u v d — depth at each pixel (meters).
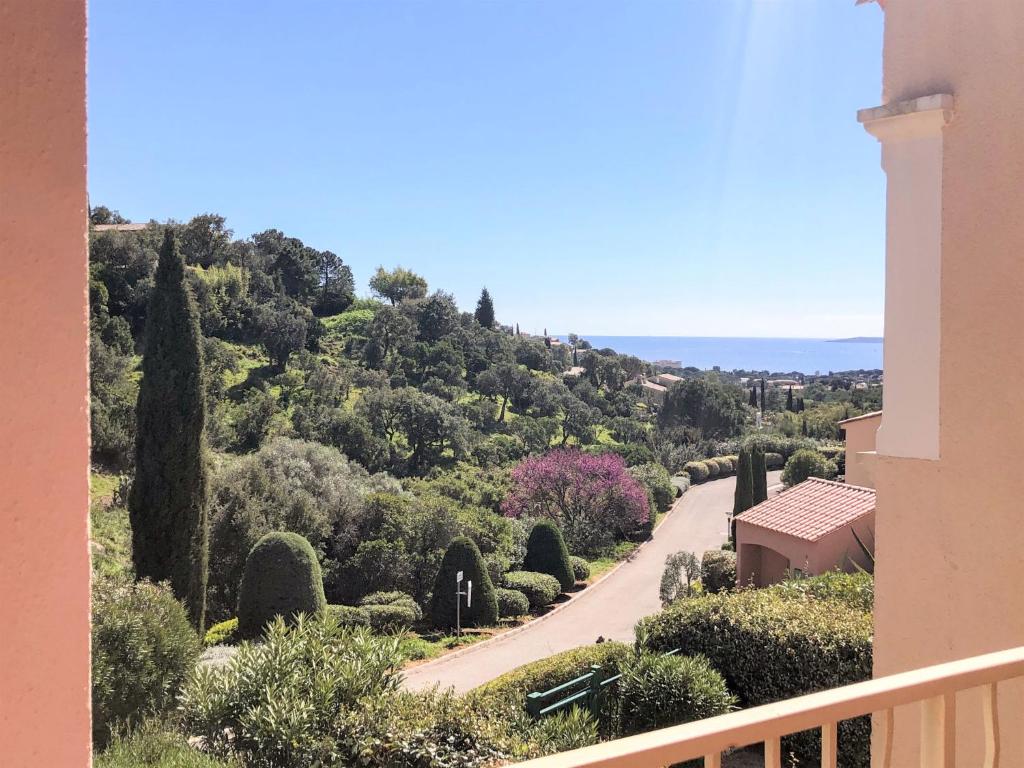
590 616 17.62
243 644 6.24
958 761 2.07
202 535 12.35
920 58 2.20
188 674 6.99
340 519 18.89
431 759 4.96
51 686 0.61
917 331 2.18
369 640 6.25
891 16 2.28
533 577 18.98
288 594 13.55
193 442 12.18
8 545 0.58
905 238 2.20
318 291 54.31
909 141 2.20
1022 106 1.97
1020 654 1.39
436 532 18.64
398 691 5.95
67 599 0.62
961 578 2.07
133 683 6.49
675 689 6.32
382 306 53.69
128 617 6.72
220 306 39.19
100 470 22.36
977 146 2.05
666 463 39.44
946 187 2.12
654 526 29.33
